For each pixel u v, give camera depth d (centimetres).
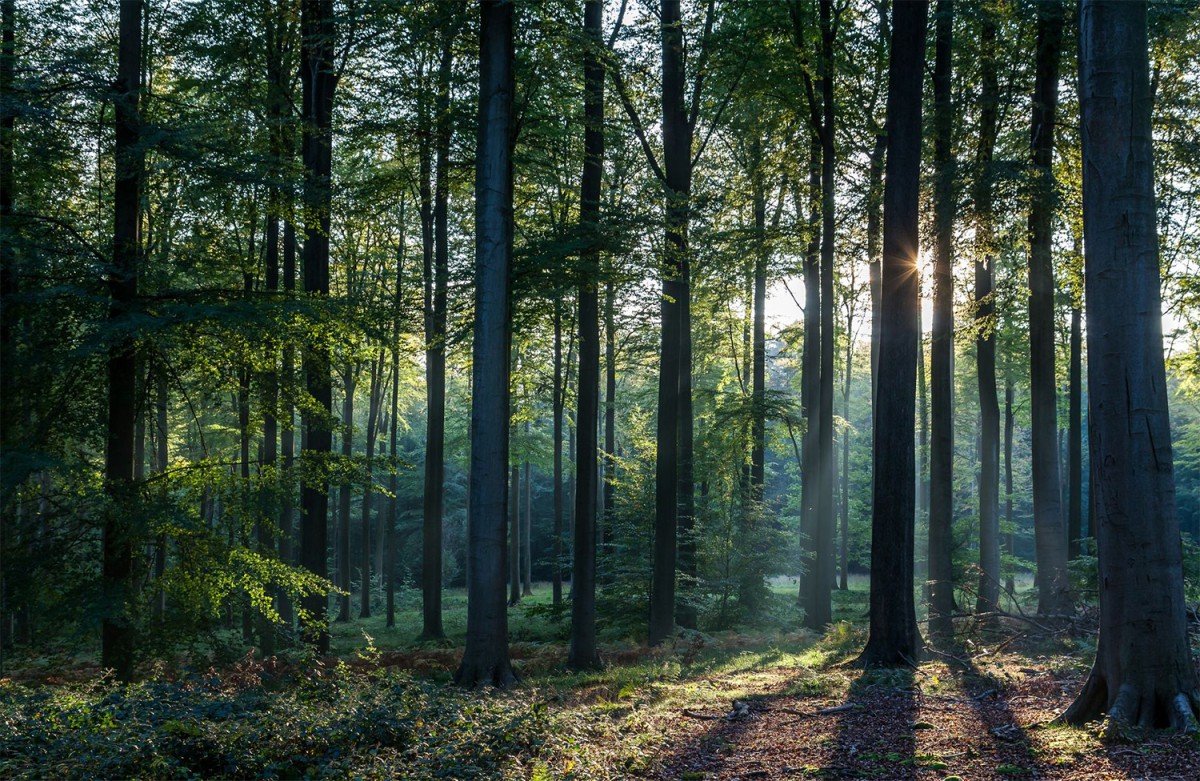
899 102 1209
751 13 1952
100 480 1255
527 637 2266
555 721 845
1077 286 1806
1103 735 682
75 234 1309
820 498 2219
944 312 1622
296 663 1372
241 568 1327
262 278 1928
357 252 2300
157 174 1348
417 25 1304
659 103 2048
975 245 1593
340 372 1734
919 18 1202
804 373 2995
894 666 1178
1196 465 3869
